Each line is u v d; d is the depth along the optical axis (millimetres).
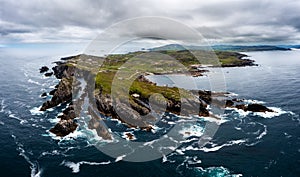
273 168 60375
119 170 59438
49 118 94312
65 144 71875
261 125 86250
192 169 59656
